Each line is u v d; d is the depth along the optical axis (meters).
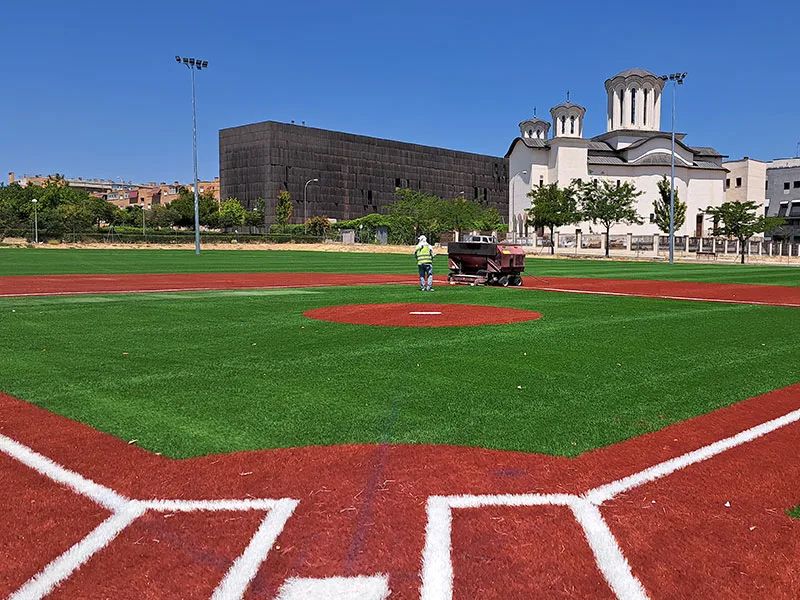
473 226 92.50
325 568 3.61
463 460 5.16
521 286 23.97
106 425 5.96
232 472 4.91
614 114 83.88
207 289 21.61
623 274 33.38
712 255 59.47
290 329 12.02
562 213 65.62
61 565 3.65
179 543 3.88
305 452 5.32
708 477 4.88
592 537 3.96
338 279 27.19
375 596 3.37
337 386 7.43
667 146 80.31
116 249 66.19
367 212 127.25
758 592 3.41
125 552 3.78
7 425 5.97
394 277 28.50
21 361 8.78
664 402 6.86
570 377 7.98
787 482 4.80
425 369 8.38
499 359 9.09
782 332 12.07
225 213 106.19
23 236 70.81
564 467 5.04
